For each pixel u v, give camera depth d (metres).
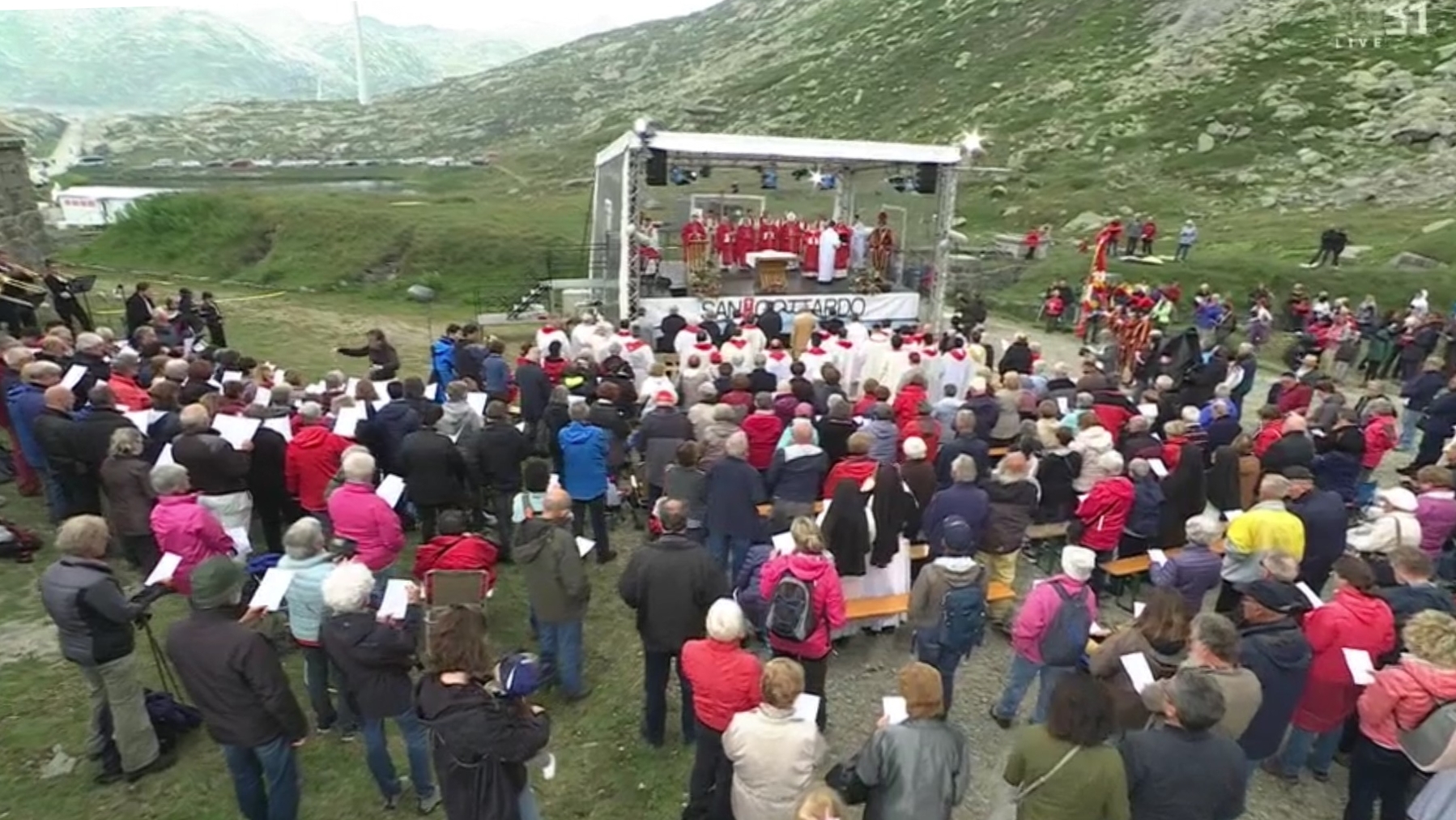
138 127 147.62
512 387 13.34
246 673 5.07
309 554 6.50
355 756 6.75
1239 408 14.30
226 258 33.84
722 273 22.12
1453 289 25.17
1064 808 4.12
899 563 8.35
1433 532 8.20
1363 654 5.93
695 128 85.31
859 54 90.00
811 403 11.34
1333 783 6.76
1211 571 7.01
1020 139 55.38
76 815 6.11
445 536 7.32
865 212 25.28
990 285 30.58
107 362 10.76
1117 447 10.60
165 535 6.65
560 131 116.94
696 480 8.65
